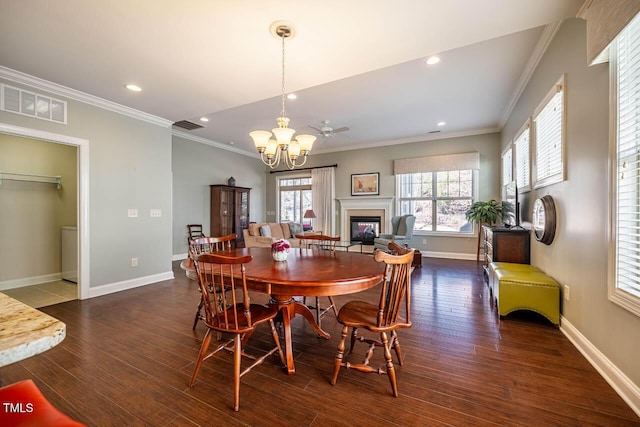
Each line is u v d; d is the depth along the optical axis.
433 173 6.68
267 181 8.97
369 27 2.15
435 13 2.00
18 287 4.05
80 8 1.95
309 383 1.80
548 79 2.88
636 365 1.56
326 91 4.03
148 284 4.20
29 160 4.20
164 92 3.33
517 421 1.46
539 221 3.05
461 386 1.75
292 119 5.28
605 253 1.86
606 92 1.85
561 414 1.50
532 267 3.22
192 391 1.73
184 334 2.52
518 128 4.18
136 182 4.06
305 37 2.27
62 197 4.51
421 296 3.58
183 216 6.44
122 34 2.25
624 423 1.44
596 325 1.97
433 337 2.44
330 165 7.80
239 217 7.52
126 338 2.44
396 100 4.36
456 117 5.20
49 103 3.18
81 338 2.44
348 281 1.68
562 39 2.51
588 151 2.09
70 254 4.33
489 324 2.71
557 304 2.57
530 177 3.47
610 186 1.77
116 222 3.83
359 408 1.57
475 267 5.35
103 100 3.57
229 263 1.61
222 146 7.38
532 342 2.33
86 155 3.51
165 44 2.38
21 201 4.12
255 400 1.64
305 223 8.34
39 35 2.26
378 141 7.00
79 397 1.67
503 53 3.08
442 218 6.59
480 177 6.07
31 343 0.67
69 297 3.59
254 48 2.43
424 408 1.56
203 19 2.06
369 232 7.24
